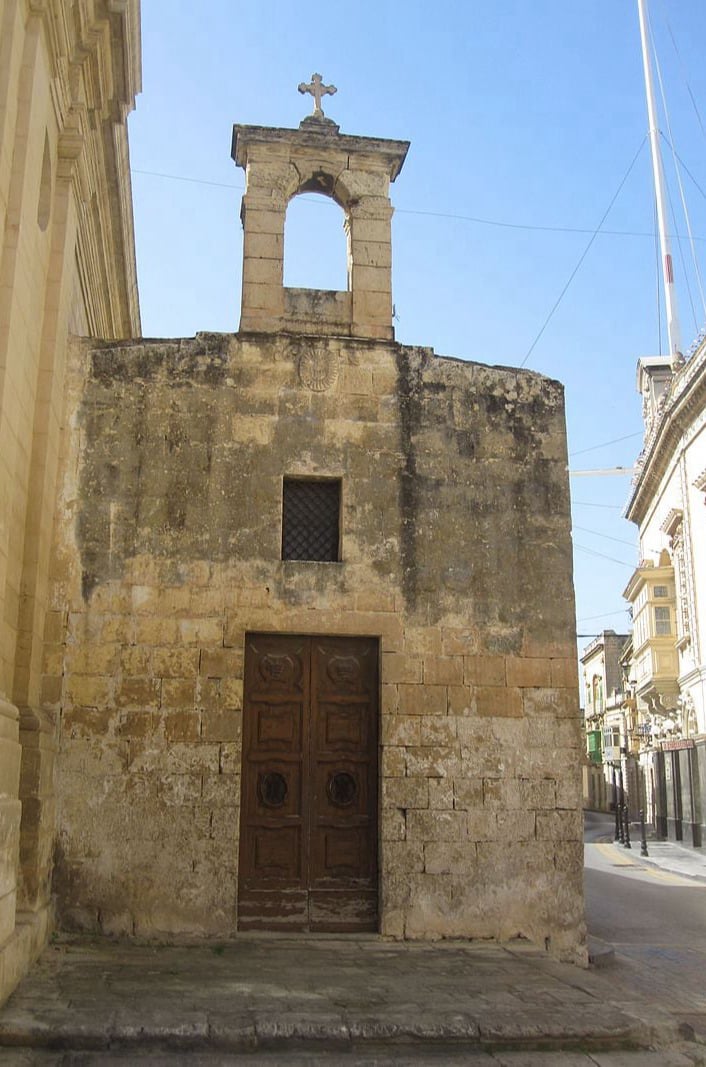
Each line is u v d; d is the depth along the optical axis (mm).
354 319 11852
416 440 11172
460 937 9984
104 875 9586
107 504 10422
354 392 11180
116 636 10109
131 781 9805
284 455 10852
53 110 10016
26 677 9164
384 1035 6930
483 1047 6996
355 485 10922
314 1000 7559
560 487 11406
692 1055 7055
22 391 9062
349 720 10453
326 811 10227
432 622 10703
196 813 9820
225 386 10914
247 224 11875
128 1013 7047
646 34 36938
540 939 10141
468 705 10555
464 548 10992
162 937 9508
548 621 10977
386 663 10492
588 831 46094
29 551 9430
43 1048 6641
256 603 10406
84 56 10609
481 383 11500
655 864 27422
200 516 10531
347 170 12266
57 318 10070
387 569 10758
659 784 38094
